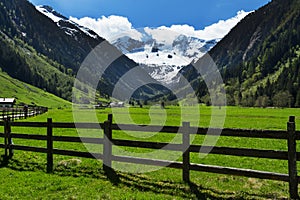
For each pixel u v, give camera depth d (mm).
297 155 9156
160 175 12539
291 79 177500
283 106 162250
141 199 9398
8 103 110438
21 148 14977
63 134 31438
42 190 10484
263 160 17125
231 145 24391
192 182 11000
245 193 9938
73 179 11719
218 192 10062
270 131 9430
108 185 10961
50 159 13680
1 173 12773
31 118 56281
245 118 67312
